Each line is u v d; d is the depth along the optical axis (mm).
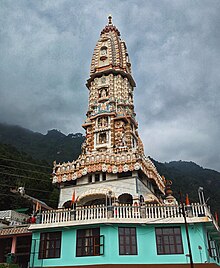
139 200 28656
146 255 22891
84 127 38625
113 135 35906
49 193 66188
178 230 23734
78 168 32625
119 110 38625
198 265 21766
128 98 41406
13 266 24219
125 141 35844
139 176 31844
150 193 33000
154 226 24062
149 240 23531
